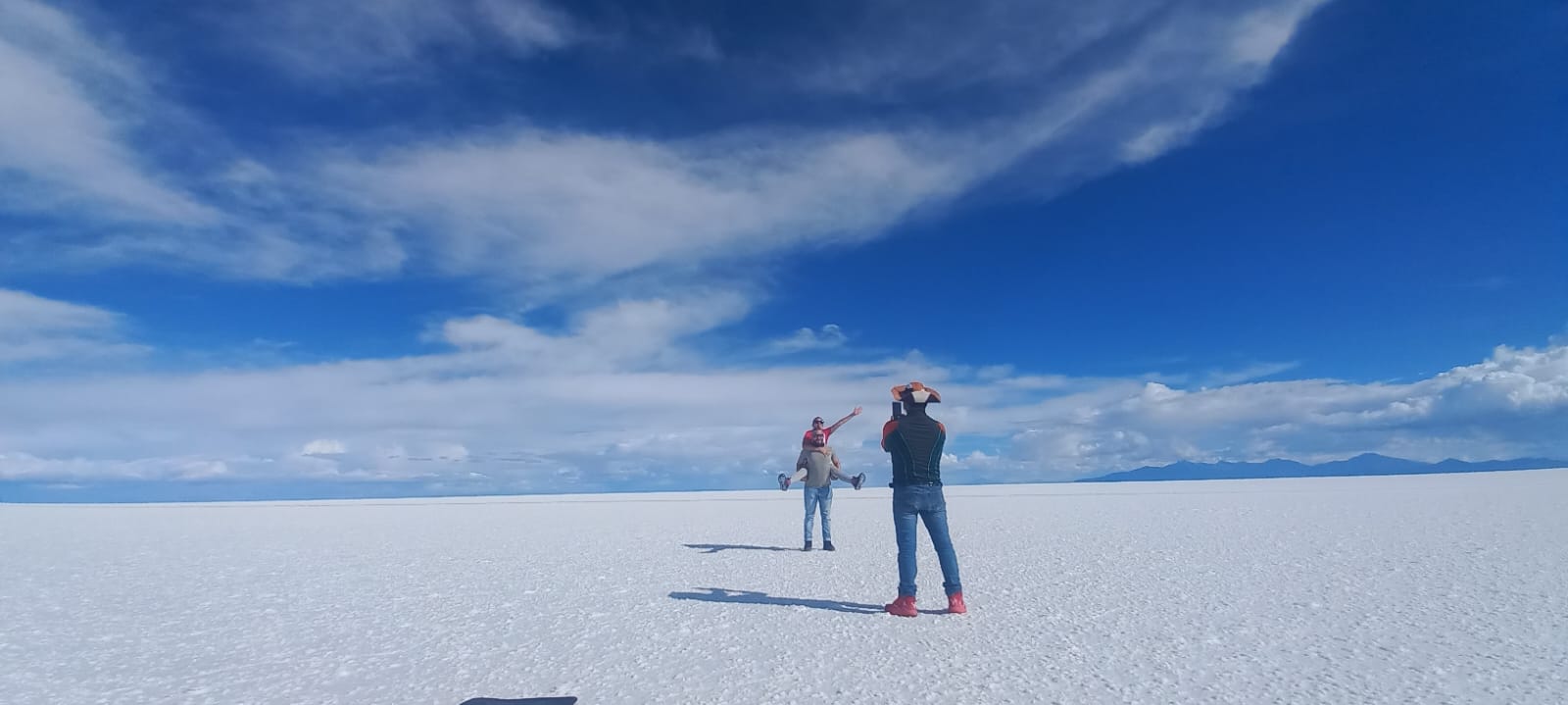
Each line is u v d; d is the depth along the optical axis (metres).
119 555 13.03
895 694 4.86
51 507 32.56
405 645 6.39
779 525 17.81
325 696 5.05
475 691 5.08
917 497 7.38
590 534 15.76
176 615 7.78
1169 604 7.53
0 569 11.34
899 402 7.78
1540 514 15.30
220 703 4.96
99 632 7.01
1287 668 5.28
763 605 7.91
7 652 6.30
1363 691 4.73
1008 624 6.85
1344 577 8.80
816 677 5.29
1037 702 4.66
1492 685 4.79
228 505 33.78
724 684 5.13
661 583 9.32
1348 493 25.11
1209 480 45.03
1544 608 6.90
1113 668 5.36
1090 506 22.02
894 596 8.31
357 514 24.72
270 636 6.79
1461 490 24.48
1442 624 6.43
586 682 5.23
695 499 35.19
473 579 9.83
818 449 12.61
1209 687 4.88
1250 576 9.07
